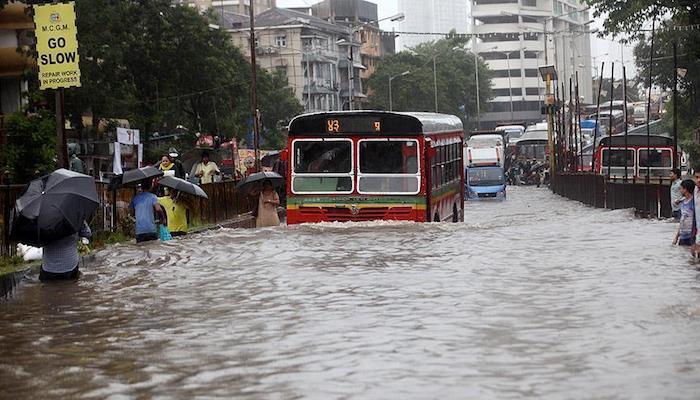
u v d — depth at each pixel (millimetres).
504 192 58656
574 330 10992
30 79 39438
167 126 60000
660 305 12516
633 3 46594
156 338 11336
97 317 13039
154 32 48719
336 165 23281
